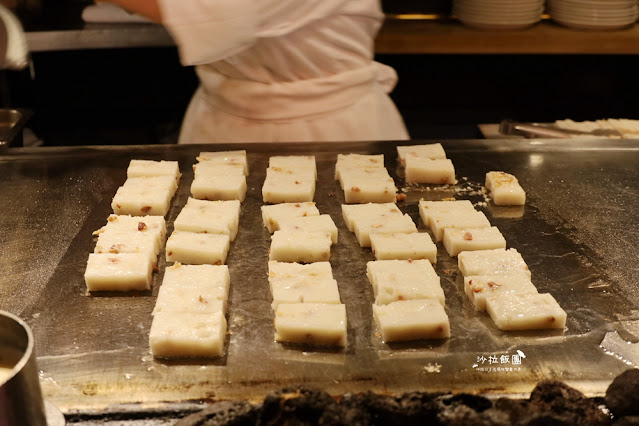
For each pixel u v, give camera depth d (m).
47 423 1.59
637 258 2.33
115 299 2.12
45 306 2.08
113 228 2.40
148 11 2.68
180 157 2.97
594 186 2.77
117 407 1.69
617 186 2.77
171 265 2.31
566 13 4.45
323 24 2.94
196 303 2.01
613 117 5.10
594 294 2.15
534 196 2.71
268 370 1.83
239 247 2.41
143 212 2.57
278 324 1.92
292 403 1.50
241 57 2.98
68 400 1.72
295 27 2.87
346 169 2.80
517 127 3.42
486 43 4.43
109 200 2.65
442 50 4.45
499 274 2.20
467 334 1.98
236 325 2.01
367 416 1.52
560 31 4.46
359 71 3.11
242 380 1.80
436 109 5.08
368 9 3.02
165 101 4.77
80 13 4.40
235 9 2.64
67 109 4.69
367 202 2.70
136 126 4.80
